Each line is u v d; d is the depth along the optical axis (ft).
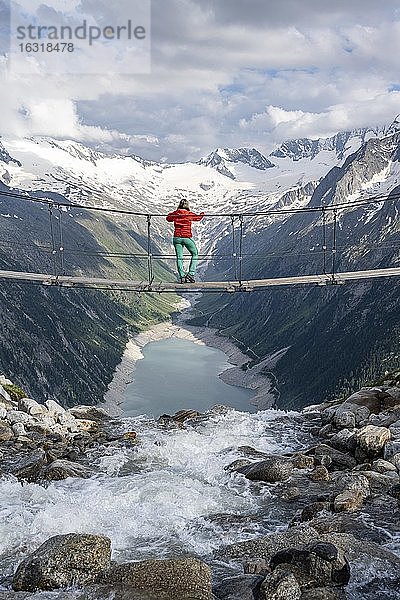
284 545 55.62
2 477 77.87
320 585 48.24
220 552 56.29
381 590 48.03
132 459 89.56
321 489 73.67
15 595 47.14
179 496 71.67
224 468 84.58
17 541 59.67
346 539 56.13
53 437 98.58
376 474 73.77
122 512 67.41
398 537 58.59
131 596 46.34
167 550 57.93
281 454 92.38
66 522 63.16
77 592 47.57
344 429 93.40
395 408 105.50
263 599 46.06
